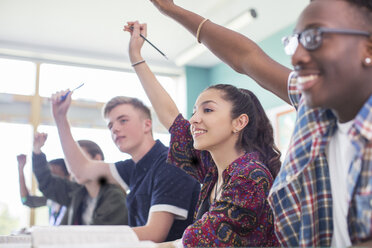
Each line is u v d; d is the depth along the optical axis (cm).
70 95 186
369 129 58
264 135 114
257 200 92
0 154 419
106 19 403
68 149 184
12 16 396
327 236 67
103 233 56
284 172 70
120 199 168
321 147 67
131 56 139
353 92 60
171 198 133
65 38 443
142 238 127
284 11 390
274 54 426
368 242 59
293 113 392
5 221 400
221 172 108
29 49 453
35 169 205
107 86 466
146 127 157
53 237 53
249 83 458
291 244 71
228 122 106
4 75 454
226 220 89
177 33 432
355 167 60
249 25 416
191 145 122
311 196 69
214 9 387
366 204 58
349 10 58
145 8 382
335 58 57
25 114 452
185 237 89
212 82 521
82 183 178
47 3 374
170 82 530
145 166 149
